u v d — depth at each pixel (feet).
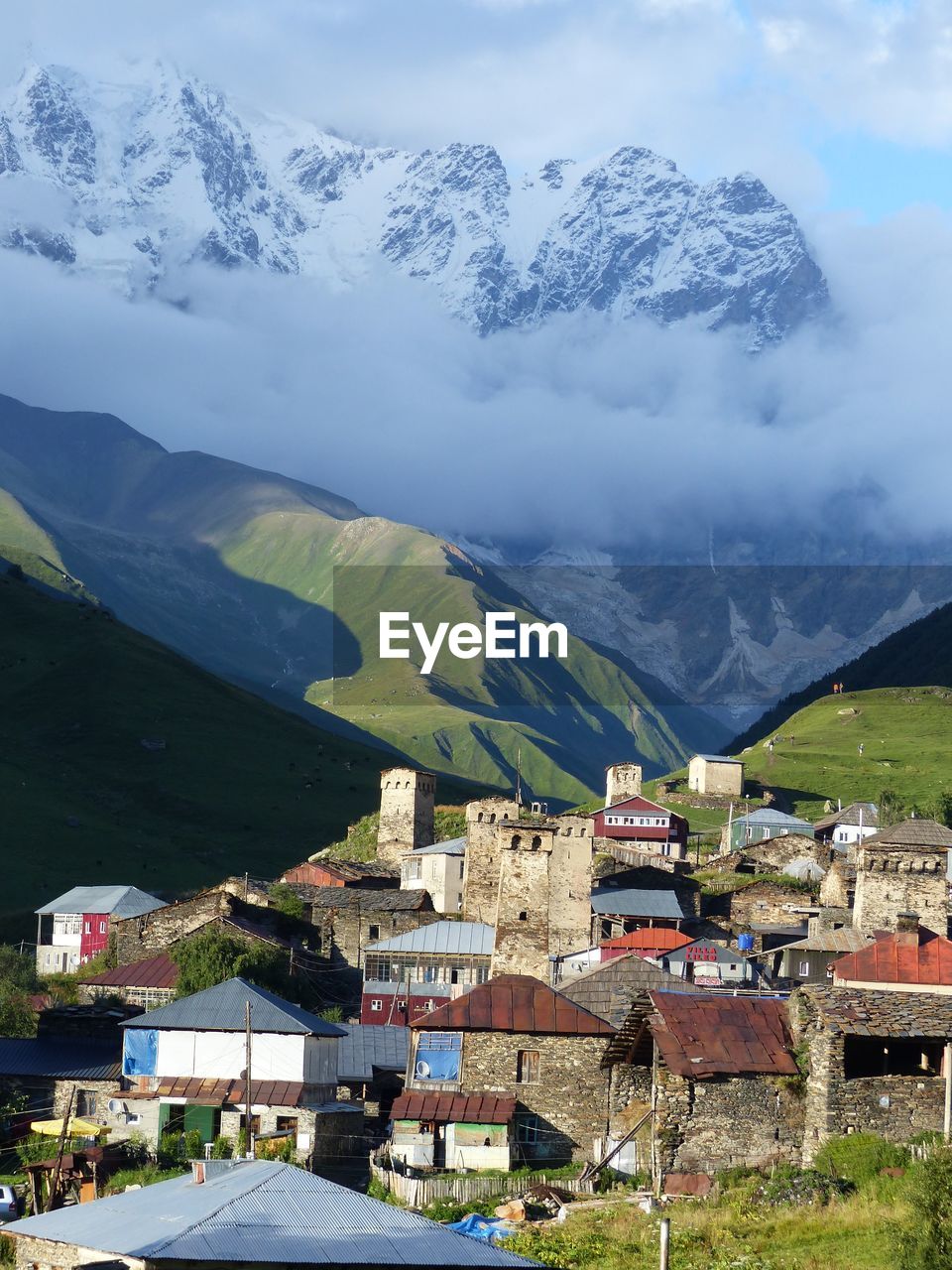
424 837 590.55
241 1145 255.70
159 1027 277.03
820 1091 204.85
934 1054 209.56
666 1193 204.85
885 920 348.59
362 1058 297.33
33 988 434.30
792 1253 171.94
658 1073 209.77
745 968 352.28
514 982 256.52
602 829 616.39
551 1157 242.37
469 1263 156.35
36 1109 283.59
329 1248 156.87
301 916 440.45
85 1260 159.33
